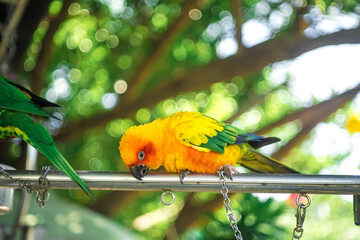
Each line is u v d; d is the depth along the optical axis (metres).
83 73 9.31
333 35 8.55
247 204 5.10
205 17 9.14
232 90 9.64
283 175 2.88
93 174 3.05
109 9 9.06
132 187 3.06
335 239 11.74
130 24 9.17
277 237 4.95
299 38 8.60
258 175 2.92
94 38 9.23
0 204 3.32
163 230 9.88
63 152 9.15
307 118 9.13
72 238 6.91
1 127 3.47
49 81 9.15
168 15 9.13
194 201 8.78
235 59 8.63
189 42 9.41
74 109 9.23
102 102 9.41
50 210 7.36
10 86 3.51
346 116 9.48
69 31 9.20
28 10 6.75
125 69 9.32
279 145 9.69
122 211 9.88
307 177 2.86
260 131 9.16
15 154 7.95
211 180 2.96
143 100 8.73
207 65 8.74
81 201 9.23
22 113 3.45
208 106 9.70
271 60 8.60
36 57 8.81
